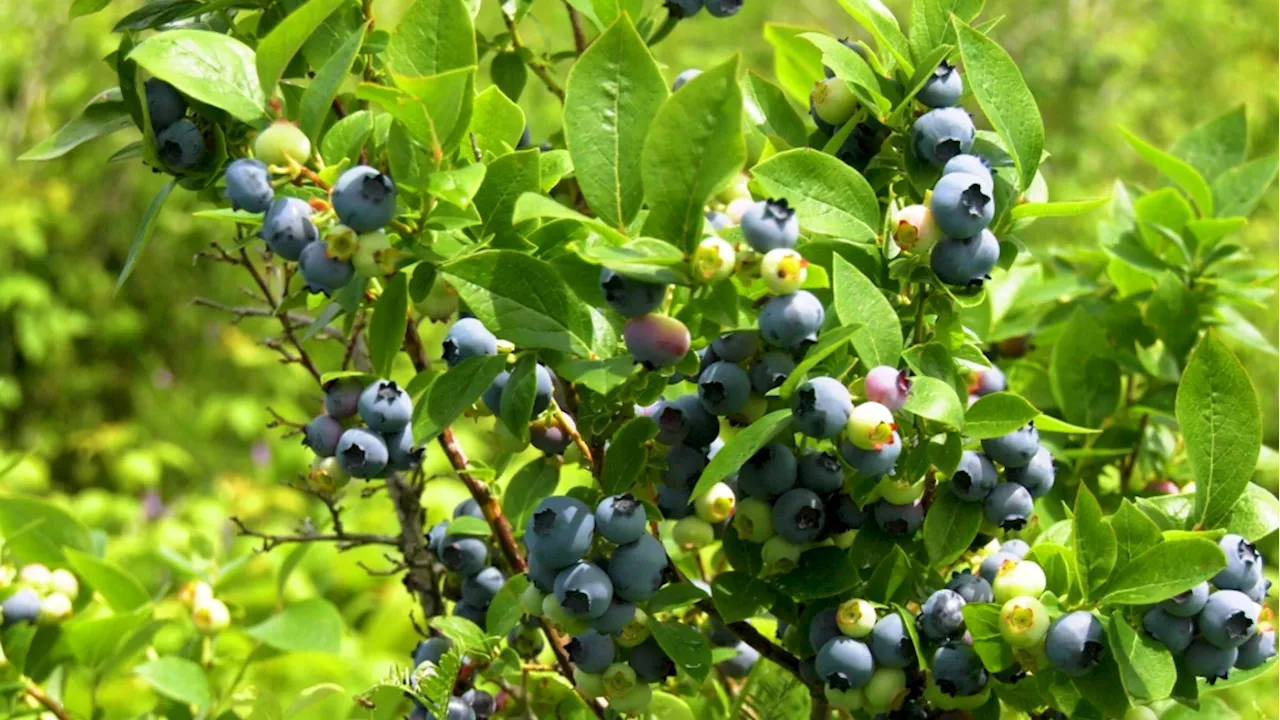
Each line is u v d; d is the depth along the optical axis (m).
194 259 1.07
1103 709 0.94
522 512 1.03
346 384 0.98
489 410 0.99
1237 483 0.95
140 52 0.94
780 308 0.93
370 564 2.02
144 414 3.93
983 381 1.03
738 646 1.07
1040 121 0.97
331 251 0.93
